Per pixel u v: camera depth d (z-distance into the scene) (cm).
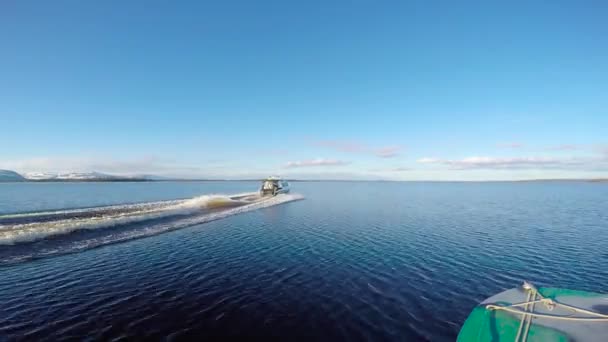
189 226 2506
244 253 1770
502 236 2366
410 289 1259
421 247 1983
